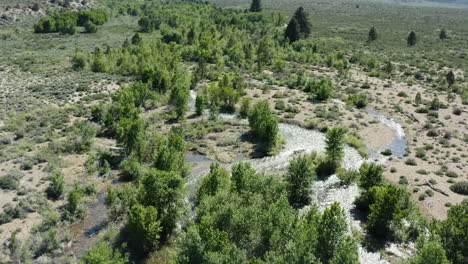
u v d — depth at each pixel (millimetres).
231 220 32656
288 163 57219
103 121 67375
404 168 54406
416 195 46500
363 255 36250
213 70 120562
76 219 42094
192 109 82688
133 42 161875
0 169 51562
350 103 86625
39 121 71188
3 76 107375
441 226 33906
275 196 40062
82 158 56938
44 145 60562
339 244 31250
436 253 28047
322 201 46562
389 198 37750
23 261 34500
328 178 52656
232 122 73750
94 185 48438
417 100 87125
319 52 163250
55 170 52344
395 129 71938
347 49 174875
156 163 49375
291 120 74938
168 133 67625
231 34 172875
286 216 33219
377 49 177000
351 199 46969
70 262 35156
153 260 36000
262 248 33031
